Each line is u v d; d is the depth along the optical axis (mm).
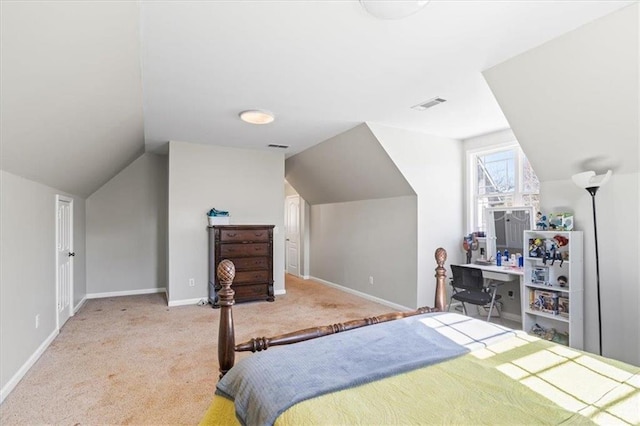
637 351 2666
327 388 1296
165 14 1942
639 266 2648
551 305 3115
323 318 4363
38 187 3158
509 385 1338
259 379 1404
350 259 5898
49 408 2270
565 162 3004
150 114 3729
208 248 5223
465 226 4926
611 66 2225
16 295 2633
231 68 2658
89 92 2270
